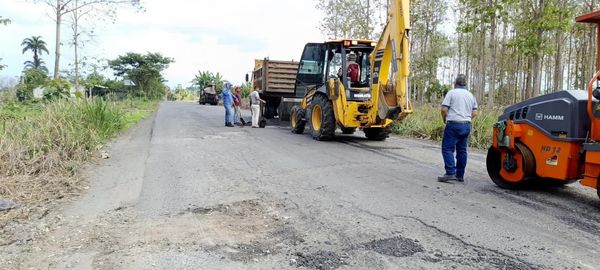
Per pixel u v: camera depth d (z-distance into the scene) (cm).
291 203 583
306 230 483
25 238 459
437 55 2322
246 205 575
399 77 998
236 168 804
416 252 422
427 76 2342
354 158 920
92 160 865
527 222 509
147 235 468
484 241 450
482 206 572
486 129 1141
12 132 836
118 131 1307
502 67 2553
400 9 983
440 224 500
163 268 389
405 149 1061
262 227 493
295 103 1472
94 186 674
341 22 2267
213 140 1188
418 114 1477
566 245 439
